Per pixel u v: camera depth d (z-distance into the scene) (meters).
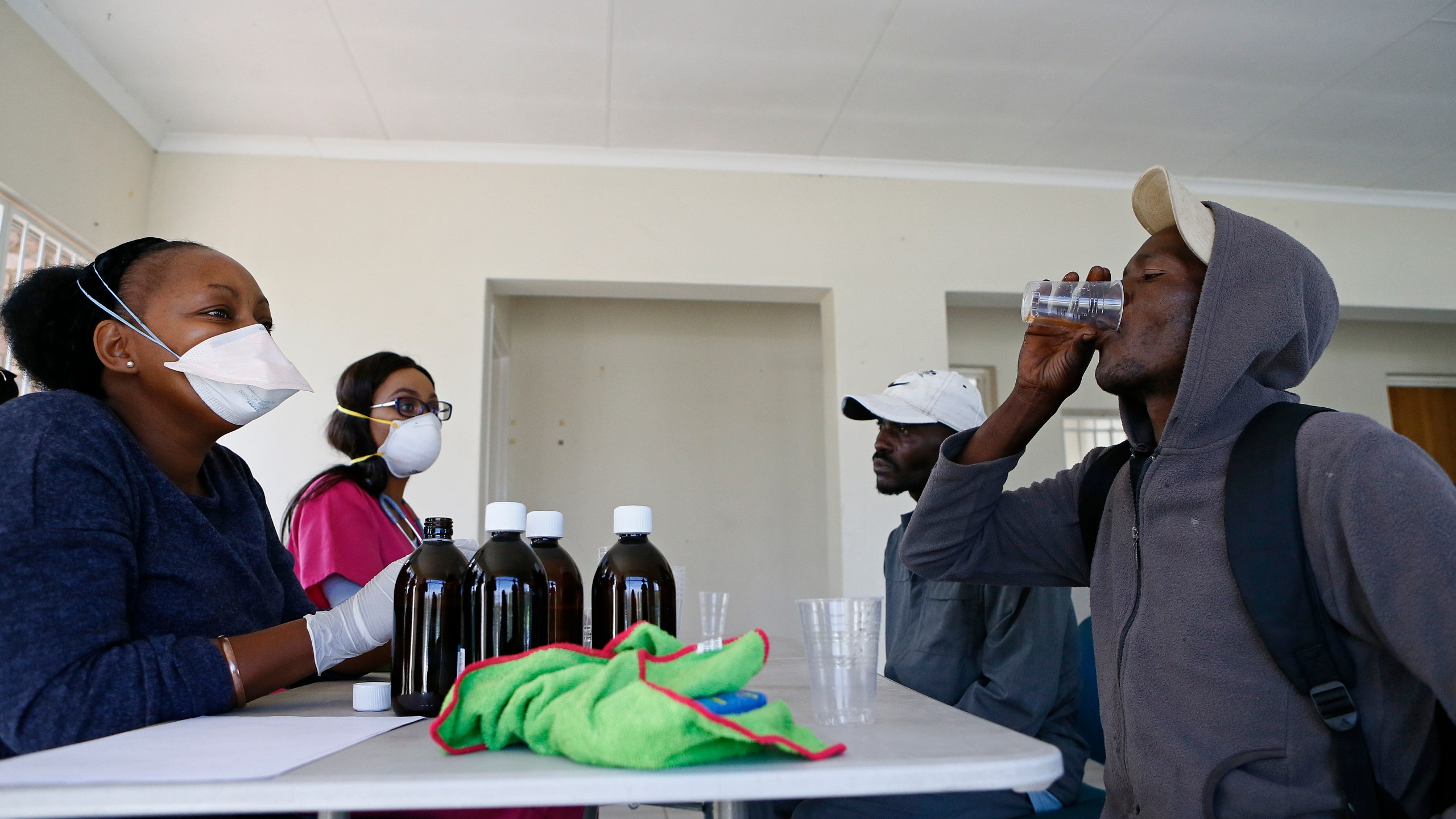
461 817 0.93
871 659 0.81
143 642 0.89
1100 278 1.14
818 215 3.93
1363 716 0.83
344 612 1.00
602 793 0.59
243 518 1.24
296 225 3.61
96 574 0.89
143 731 0.80
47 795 0.58
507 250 3.71
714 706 0.71
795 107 3.50
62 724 0.81
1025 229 4.05
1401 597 0.74
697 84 3.33
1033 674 1.45
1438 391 5.39
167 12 2.85
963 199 4.04
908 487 1.79
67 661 0.83
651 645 0.83
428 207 3.70
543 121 3.57
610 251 3.77
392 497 2.25
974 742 0.71
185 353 1.12
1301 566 0.84
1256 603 0.85
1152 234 1.12
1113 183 4.13
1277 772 0.85
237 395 1.13
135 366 1.13
